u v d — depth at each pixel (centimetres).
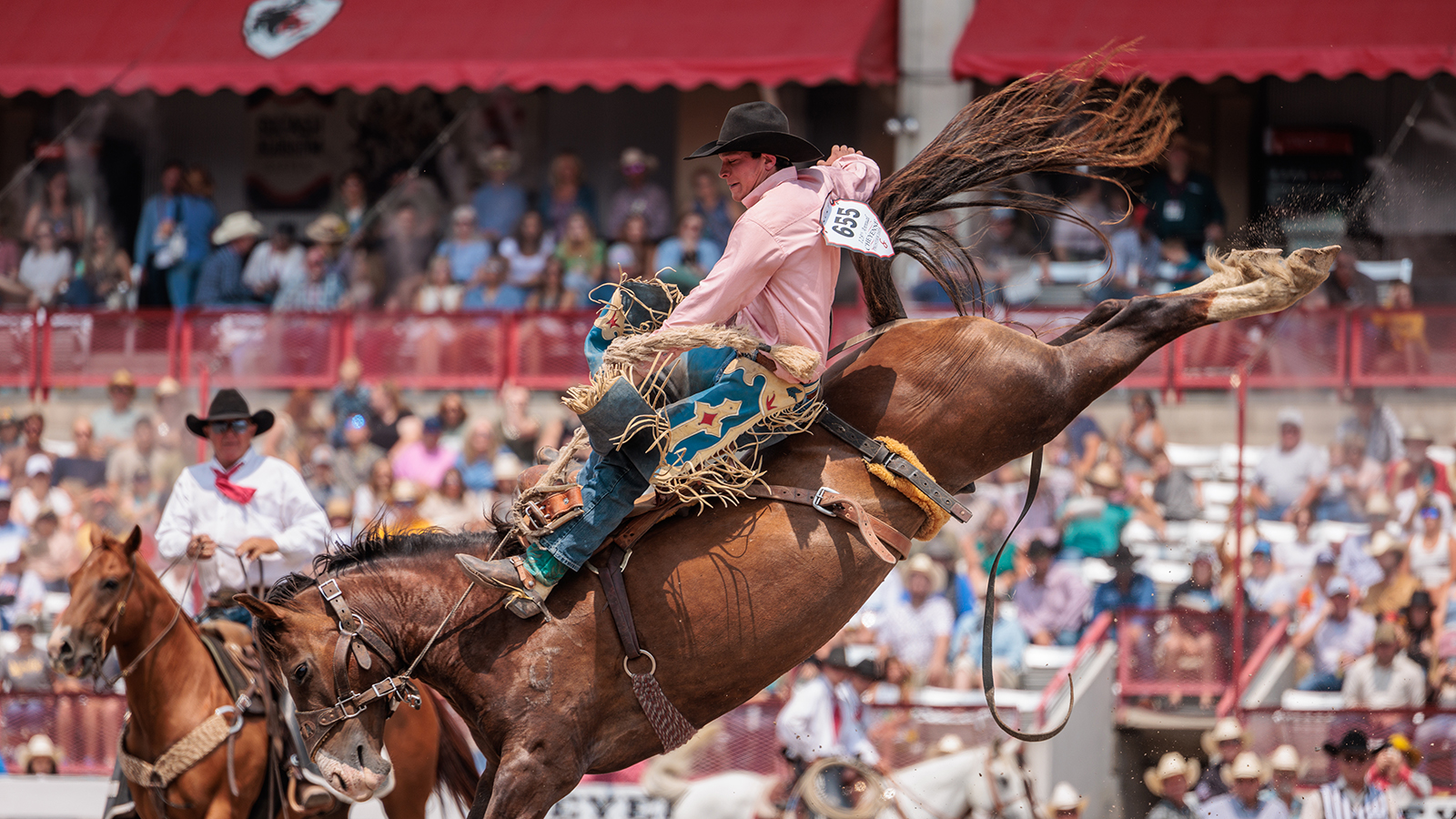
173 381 4434
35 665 3688
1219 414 4044
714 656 1612
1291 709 3241
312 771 2295
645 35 4884
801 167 1669
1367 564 3591
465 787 2558
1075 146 1783
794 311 1605
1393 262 4566
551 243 5288
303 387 4528
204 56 5122
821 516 1622
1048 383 1673
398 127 6134
